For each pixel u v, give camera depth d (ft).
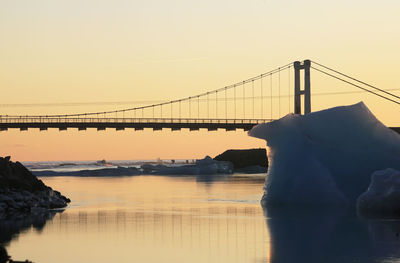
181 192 195.72
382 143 150.71
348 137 152.56
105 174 390.83
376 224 110.52
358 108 155.02
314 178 148.77
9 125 392.27
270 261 78.13
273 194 152.05
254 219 118.52
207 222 113.60
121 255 82.28
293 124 155.63
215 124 410.52
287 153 152.76
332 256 80.64
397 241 91.86
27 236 97.45
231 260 78.95
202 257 80.89
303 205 147.33
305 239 93.91
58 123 402.11
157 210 135.13
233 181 276.82
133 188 221.46
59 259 79.87
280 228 105.81
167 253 83.46
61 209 138.51
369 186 135.74
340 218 119.65
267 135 158.30
